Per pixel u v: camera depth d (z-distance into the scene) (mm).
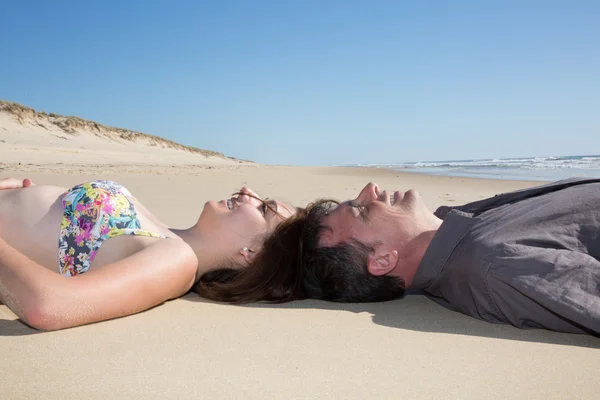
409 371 1329
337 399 1159
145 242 1924
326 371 1313
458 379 1288
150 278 1706
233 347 1473
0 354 1367
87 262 1951
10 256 1616
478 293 1814
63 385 1191
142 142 47406
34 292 1499
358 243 2080
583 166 23078
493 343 1577
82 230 1979
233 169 20531
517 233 1855
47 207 2059
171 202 5441
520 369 1361
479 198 7035
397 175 15500
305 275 2105
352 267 2078
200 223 2256
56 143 33625
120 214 2029
